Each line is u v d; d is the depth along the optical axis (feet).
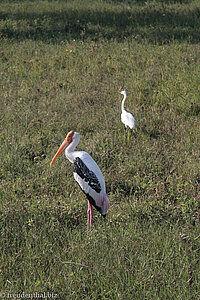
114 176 37.68
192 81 58.54
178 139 45.52
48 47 77.20
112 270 26.30
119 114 50.55
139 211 32.01
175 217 31.58
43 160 40.86
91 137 45.44
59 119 49.08
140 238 28.86
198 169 38.63
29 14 96.89
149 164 39.45
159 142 44.14
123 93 51.49
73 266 26.89
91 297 25.08
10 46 78.07
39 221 30.73
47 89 58.13
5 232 29.71
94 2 109.29
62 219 31.60
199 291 25.05
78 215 32.01
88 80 60.80
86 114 50.62
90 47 74.59
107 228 30.30
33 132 46.44
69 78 61.77
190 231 30.12
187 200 33.65
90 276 26.21
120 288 25.20
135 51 73.41
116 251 27.81
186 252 27.84
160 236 29.17
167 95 54.65
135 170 38.99
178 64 65.92
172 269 26.55
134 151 42.22
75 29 86.99
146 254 27.91
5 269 26.45
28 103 53.72
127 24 90.27
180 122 48.91
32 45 78.38
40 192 35.47
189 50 73.56
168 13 96.94
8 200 33.53
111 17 94.32
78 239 29.55
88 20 92.02
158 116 49.39
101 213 31.32
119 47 75.87
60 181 37.32
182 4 104.78
